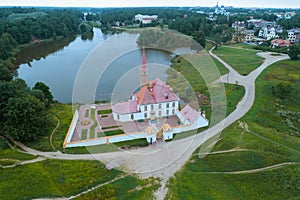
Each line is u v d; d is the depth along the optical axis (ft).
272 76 206.90
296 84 187.73
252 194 84.53
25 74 265.13
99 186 86.89
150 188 86.33
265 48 333.21
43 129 119.24
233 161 98.48
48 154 103.55
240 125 125.59
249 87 182.60
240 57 282.15
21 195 81.97
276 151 104.27
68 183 87.20
